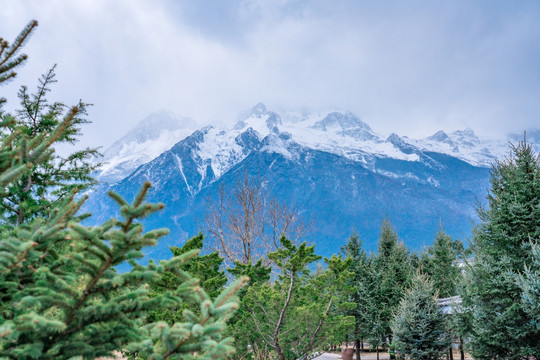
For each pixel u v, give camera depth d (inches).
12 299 163.9
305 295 568.4
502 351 593.3
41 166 374.9
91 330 164.1
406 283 1034.1
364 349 1430.9
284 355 539.5
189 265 533.3
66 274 176.7
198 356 148.6
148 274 159.2
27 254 155.2
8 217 346.3
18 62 177.3
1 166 170.4
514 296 584.4
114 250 150.3
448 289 1133.1
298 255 508.4
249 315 524.1
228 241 875.4
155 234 151.0
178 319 416.8
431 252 1299.2
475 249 695.7
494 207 666.8
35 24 173.9
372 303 1041.5
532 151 661.9
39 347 145.8
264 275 653.9
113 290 163.5
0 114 288.5
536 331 543.2
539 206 609.3
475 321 615.8
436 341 752.3
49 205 354.9
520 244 622.5
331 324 539.5
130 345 159.2
